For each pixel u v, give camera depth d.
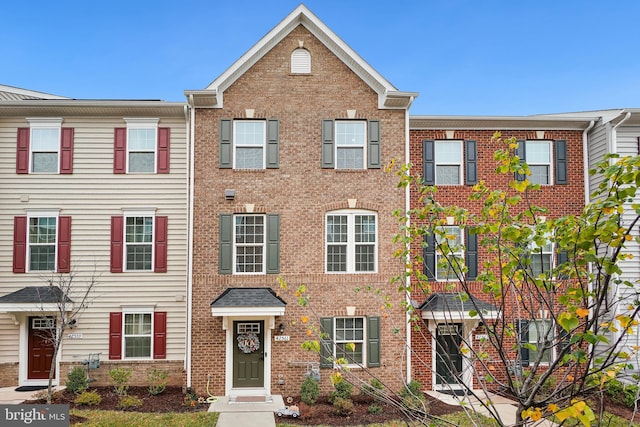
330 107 14.83
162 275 15.22
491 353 13.95
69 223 15.08
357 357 14.32
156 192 15.41
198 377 13.76
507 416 11.71
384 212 14.66
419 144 16.06
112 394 13.78
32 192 15.12
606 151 15.48
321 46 14.94
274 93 14.74
